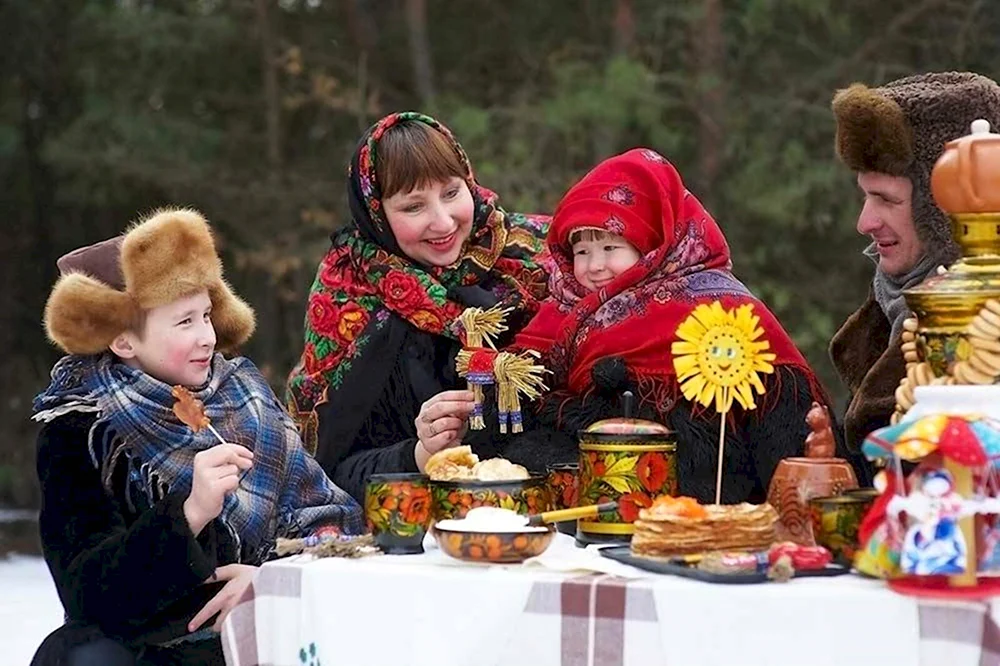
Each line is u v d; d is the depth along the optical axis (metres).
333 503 3.73
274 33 14.45
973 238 2.61
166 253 3.42
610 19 13.80
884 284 3.43
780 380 3.29
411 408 4.04
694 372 2.96
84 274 3.49
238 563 3.48
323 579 2.71
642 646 2.49
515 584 2.57
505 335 4.02
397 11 14.96
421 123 4.05
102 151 13.23
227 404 3.60
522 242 4.19
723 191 12.09
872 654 2.40
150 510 3.22
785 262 12.14
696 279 3.40
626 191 3.43
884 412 3.19
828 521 2.64
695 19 12.43
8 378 15.20
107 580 3.19
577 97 11.70
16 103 14.88
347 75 14.73
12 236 15.43
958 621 2.37
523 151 12.16
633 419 3.02
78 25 14.08
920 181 3.24
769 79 12.76
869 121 3.23
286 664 2.78
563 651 2.54
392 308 4.06
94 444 3.38
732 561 2.52
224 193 13.59
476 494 2.89
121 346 3.48
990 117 3.23
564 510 2.86
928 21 12.76
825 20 12.41
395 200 4.00
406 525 2.87
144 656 3.32
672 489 2.95
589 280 3.50
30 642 7.25
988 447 2.38
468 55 14.54
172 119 13.78
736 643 2.44
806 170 11.75
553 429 3.45
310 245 13.55
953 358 2.57
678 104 12.23
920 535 2.38
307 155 14.83
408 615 2.63
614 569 2.64
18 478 14.72
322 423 4.08
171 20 13.73
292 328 14.93
